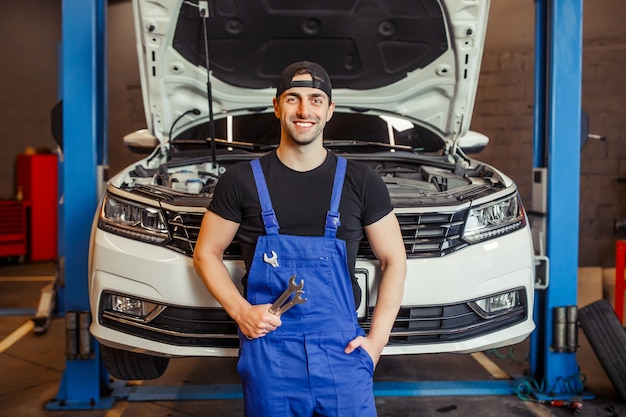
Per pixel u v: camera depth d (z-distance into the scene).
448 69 3.20
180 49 3.09
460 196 2.34
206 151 3.19
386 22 3.12
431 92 3.31
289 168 1.80
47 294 4.58
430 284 2.18
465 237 2.28
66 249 2.95
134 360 2.62
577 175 3.15
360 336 1.76
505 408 2.97
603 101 6.18
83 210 2.95
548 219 3.16
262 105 3.33
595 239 6.24
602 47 6.15
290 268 1.71
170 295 2.15
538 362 3.29
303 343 1.70
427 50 3.21
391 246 1.86
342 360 1.71
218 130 3.34
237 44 3.15
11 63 8.27
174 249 2.19
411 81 3.29
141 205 2.26
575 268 3.16
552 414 2.89
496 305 2.33
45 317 4.34
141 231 2.24
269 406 1.71
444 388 3.20
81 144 2.94
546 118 3.26
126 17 8.09
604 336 3.05
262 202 1.76
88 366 3.02
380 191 1.84
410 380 3.39
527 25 6.40
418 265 2.18
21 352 3.95
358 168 1.84
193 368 3.65
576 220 3.16
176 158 3.01
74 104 2.94
